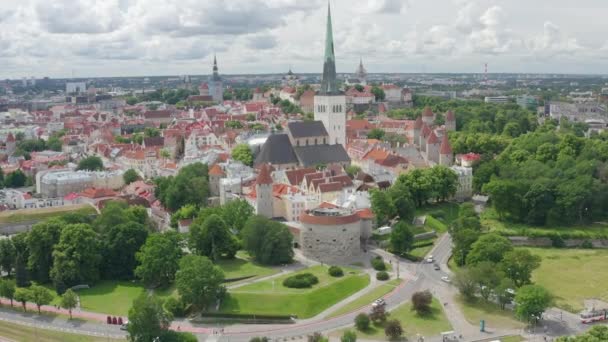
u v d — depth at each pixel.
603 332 189.75
